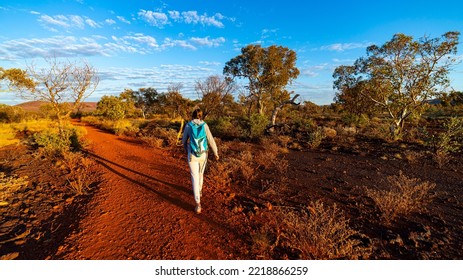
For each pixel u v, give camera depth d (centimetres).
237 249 295
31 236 323
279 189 505
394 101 1349
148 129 1681
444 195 482
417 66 1259
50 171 616
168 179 556
